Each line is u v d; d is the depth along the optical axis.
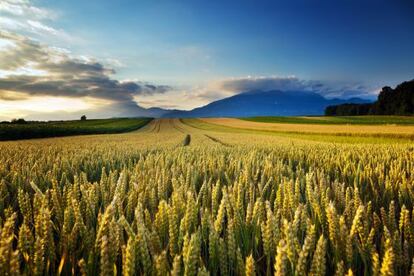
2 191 2.55
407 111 114.62
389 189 2.96
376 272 1.14
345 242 1.43
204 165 4.41
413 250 1.58
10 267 0.98
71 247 1.49
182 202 1.98
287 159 7.47
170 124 113.06
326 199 1.92
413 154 7.69
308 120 105.88
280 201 2.22
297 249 1.30
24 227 1.32
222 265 1.34
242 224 1.75
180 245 1.44
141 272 1.34
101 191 2.38
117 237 1.27
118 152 8.07
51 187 3.04
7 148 11.98
